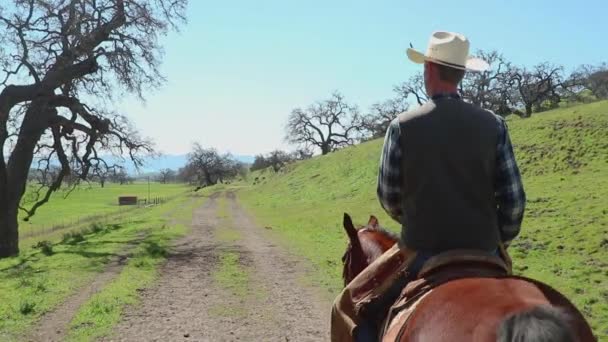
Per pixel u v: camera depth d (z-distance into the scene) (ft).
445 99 11.19
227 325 33.14
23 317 34.58
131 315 35.19
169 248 69.51
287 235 84.74
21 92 93.09
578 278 40.01
